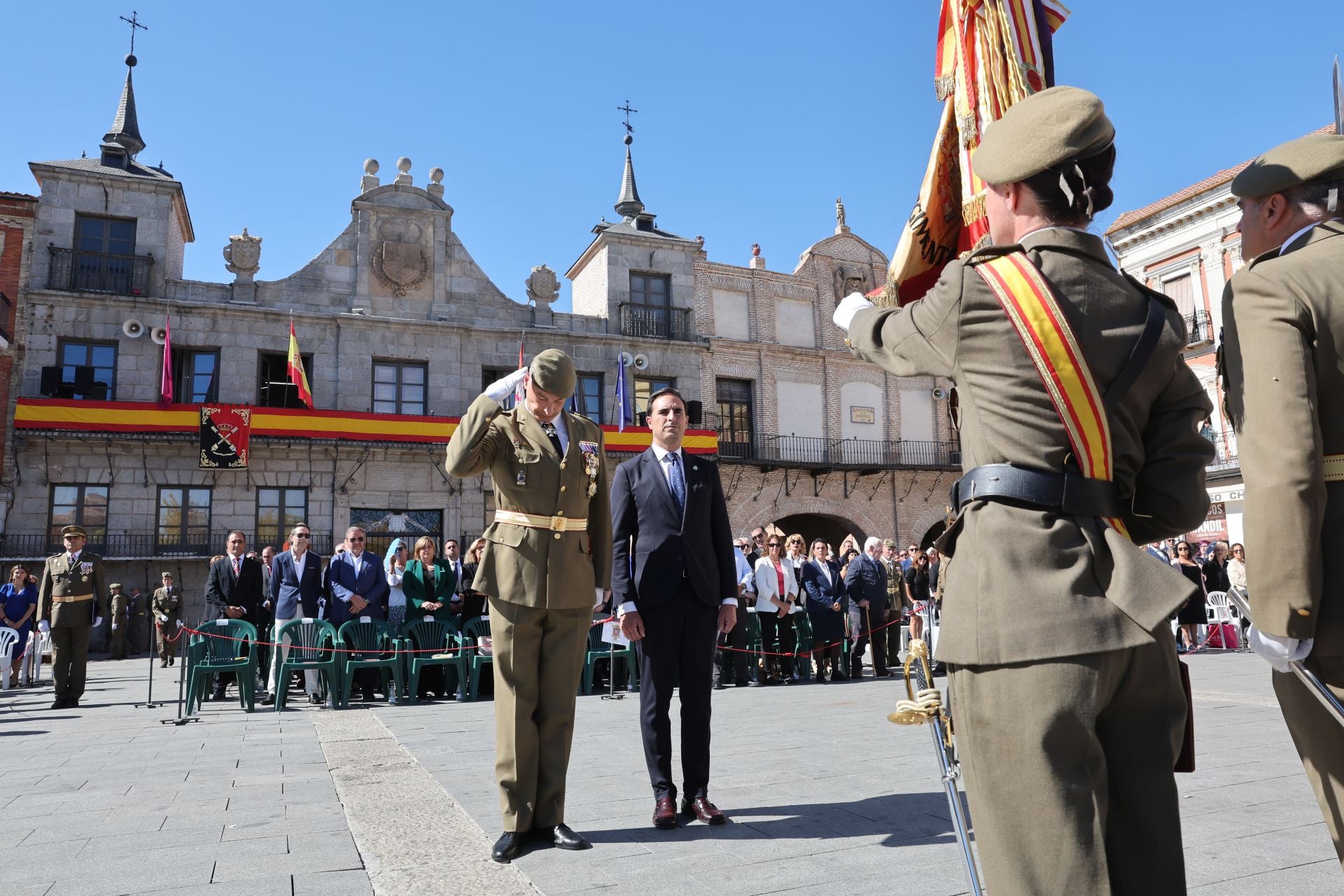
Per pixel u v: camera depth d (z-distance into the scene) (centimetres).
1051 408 169
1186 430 180
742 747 594
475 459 380
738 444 2731
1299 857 320
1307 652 181
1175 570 162
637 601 423
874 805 411
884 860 325
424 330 2408
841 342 2900
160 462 2156
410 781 483
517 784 355
